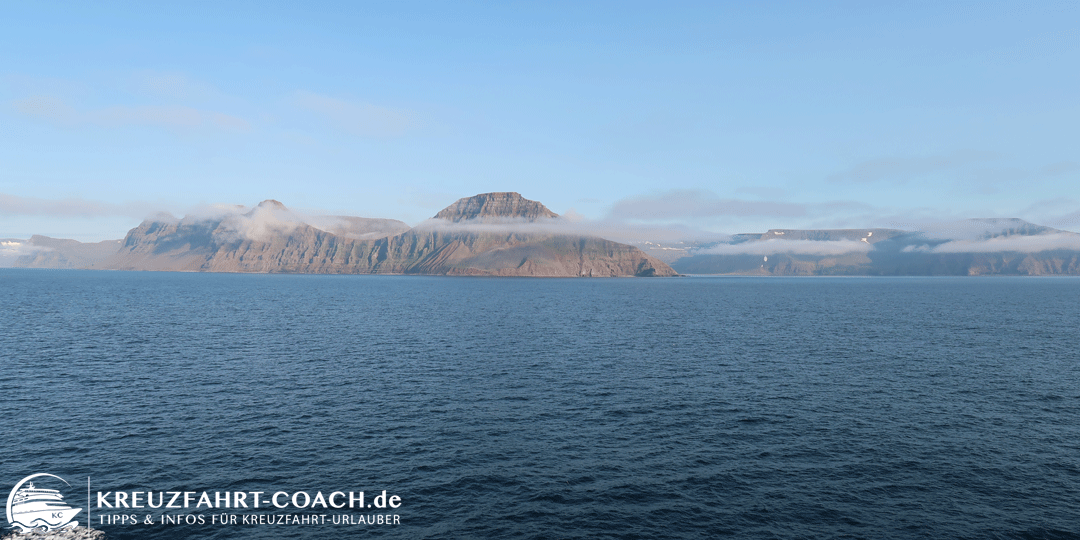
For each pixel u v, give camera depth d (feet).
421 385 157.58
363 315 376.89
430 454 103.96
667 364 190.80
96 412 128.06
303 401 139.33
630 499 86.43
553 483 91.91
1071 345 233.76
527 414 129.18
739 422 123.03
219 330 281.54
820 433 115.75
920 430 117.39
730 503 85.25
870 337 262.67
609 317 370.73
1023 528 77.97
